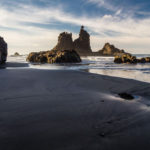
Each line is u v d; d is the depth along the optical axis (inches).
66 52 1667.1
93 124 129.0
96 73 587.2
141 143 100.3
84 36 7081.7
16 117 140.9
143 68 861.2
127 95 247.0
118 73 605.3
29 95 228.4
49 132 112.3
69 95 235.0
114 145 97.0
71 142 99.1
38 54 1942.7
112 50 6761.8
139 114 156.8
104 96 234.7
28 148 91.0
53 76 458.6
